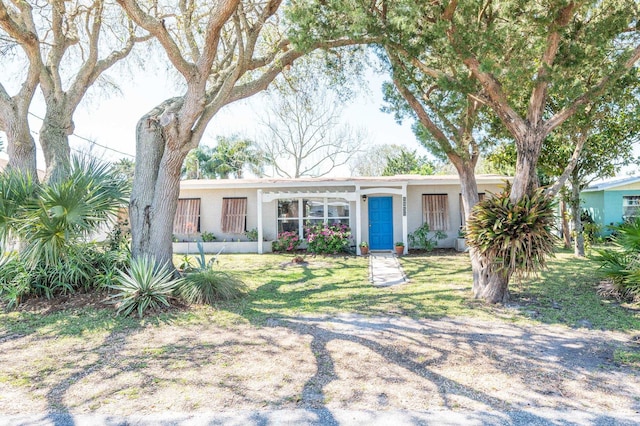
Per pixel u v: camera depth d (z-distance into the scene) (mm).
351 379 3844
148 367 4172
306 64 11219
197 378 3885
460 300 7105
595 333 5195
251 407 3301
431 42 6668
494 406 3289
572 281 8445
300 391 3594
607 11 6797
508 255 6609
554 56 6520
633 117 9523
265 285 8797
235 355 4520
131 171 9383
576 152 10625
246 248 14820
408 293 7824
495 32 6305
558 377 3854
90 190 6762
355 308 6695
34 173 8664
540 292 7516
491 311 6348
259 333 5352
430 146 8242
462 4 5926
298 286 8695
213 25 6613
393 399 3424
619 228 7582
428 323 5766
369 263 11953
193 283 7117
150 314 6227
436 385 3693
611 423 3010
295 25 7742
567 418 3090
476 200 8211
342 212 15352
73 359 4418
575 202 12594
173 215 7789
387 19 6793
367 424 3025
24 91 8828
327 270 10836
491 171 19656
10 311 6398
